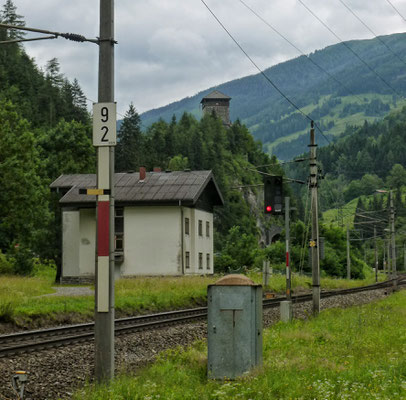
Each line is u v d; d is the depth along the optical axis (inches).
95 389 446.3
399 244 6402.6
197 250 2390.5
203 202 2487.7
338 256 3636.8
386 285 2691.9
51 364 561.3
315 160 1252.5
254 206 7032.5
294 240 3154.5
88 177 2475.4
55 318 980.6
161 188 2276.1
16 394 413.4
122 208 2265.0
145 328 874.8
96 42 493.7
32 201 2290.8
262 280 1999.3
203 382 490.3
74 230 2337.6
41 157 3029.0
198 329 892.6
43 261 2726.4
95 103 487.5
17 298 1079.0
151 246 2242.9
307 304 1433.3
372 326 847.1
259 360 507.8
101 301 475.8
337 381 447.5
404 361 524.7
